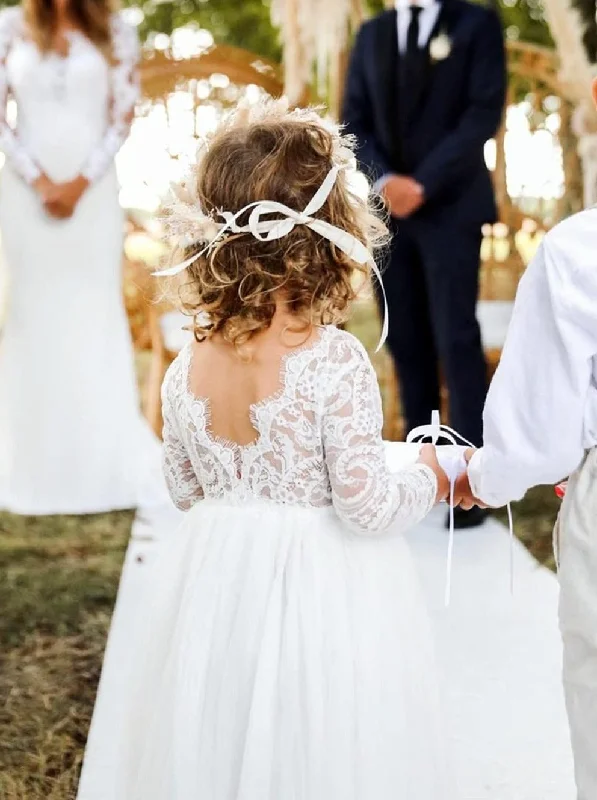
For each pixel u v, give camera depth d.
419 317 3.98
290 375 1.59
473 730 2.44
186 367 1.73
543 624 3.01
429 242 3.78
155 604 1.75
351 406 1.59
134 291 4.72
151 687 1.70
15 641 3.02
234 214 1.62
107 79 4.05
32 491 4.18
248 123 1.72
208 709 1.60
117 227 4.17
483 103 3.69
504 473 1.60
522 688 2.63
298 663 1.58
